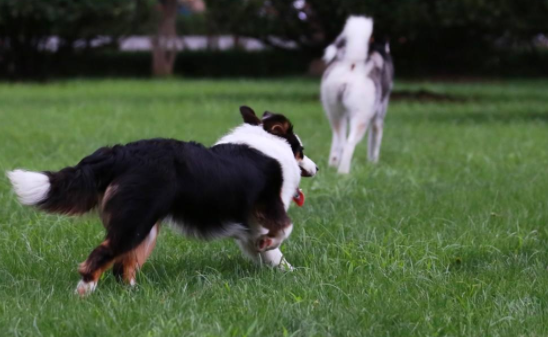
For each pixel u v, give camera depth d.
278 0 35.16
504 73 39.97
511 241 7.31
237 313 5.04
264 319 4.95
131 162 5.20
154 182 5.17
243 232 5.81
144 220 5.12
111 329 4.72
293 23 35.91
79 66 40.81
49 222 7.40
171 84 33.69
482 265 6.61
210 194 5.44
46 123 17.23
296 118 19.55
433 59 39.22
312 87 31.81
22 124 16.91
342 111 11.90
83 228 7.24
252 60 42.09
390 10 28.44
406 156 13.20
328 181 10.13
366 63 11.80
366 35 11.92
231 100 24.89
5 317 4.88
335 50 12.16
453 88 31.72
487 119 19.80
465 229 7.68
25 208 8.05
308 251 6.83
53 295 5.41
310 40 37.66
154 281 5.77
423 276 6.05
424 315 5.17
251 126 6.29
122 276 5.53
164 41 39.97
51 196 5.04
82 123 17.25
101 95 26.77
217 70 42.25
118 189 5.11
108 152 5.23
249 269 6.36
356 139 11.53
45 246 6.61
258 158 5.88
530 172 11.41
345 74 11.70
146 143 5.34
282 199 6.01
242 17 35.97
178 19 50.88
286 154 6.11
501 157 12.95
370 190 9.69
